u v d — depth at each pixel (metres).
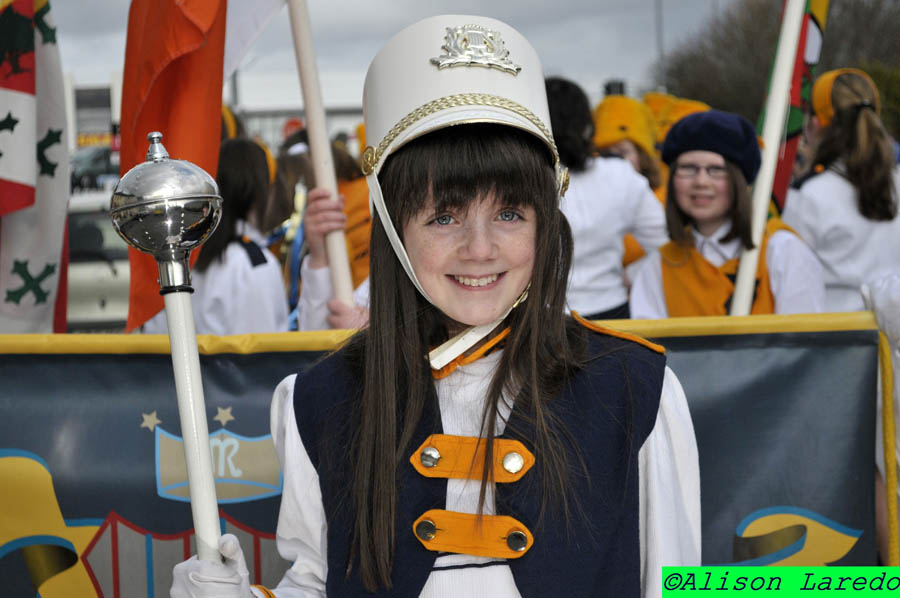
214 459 2.20
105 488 2.17
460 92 1.47
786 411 2.21
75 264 6.97
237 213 3.60
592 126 3.71
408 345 1.56
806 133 4.11
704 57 20.91
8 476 2.16
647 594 1.52
